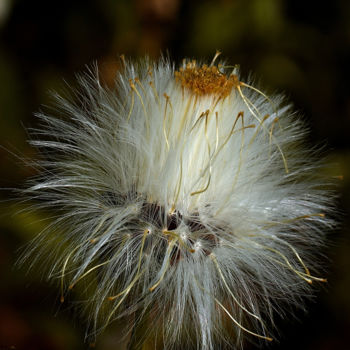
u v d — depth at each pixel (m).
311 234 0.12
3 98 0.18
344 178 0.17
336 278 0.17
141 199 0.12
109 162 0.12
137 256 0.12
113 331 0.12
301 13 0.20
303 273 0.12
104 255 0.12
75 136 0.12
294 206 0.12
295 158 0.13
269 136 0.12
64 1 0.20
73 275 0.12
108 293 0.12
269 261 0.12
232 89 0.12
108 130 0.12
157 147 0.12
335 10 0.20
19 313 0.16
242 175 0.12
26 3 0.20
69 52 0.20
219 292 0.12
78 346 0.16
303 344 0.16
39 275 0.14
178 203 0.12
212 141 0.12
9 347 0.13
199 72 0.12
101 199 0.12
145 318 0.12
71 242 0.12
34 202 0.12
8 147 0.17
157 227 0.12
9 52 0.20
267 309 0.13
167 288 0.12
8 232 0.16
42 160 0.12
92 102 0.12
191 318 0.12
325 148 0.18
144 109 0.12
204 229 0.12
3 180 0.16
